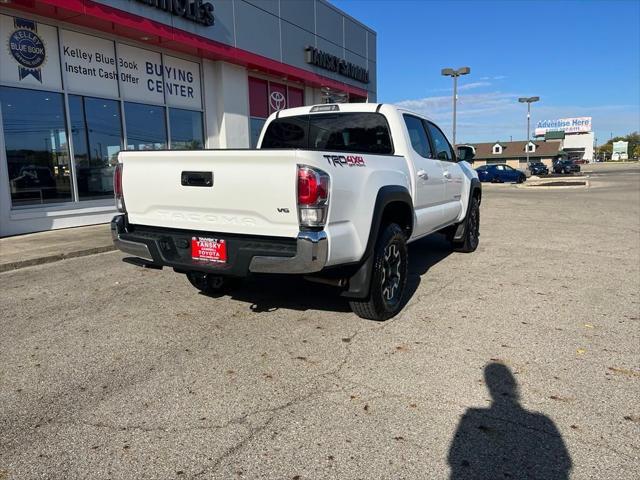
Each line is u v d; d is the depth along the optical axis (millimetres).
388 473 2416
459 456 2541
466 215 7371
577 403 3055
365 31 21547
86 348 3973
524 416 2912
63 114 10312
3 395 3209
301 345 4000
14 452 2602
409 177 5066
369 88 22266
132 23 10516
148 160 4148
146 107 12133
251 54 14273
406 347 3941
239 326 4457
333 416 2926
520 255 7668
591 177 41406
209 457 2547
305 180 3426
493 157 86938
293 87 17469
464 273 6434
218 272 3818
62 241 8594
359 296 4156
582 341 4047
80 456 2564
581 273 6418
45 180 10062
